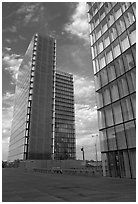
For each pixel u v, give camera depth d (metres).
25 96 86.19
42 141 76.06
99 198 9.62
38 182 18.94
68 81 131.00
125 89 24.45
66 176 28.03
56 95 120.44
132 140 21.67
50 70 92.00
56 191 12.46
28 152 70.94
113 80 26.91
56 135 109.00
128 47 24.72
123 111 24.02
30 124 75.25
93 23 35.75
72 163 56.97
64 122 116.31
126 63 24.70
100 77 30.81
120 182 17.34
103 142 27.28
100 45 32.41
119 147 23.80
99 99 30.30
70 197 10.12
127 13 25.69
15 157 86.00
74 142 115.12
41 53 92.38
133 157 21.31
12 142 104.19
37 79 85.06
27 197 10.32
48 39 99.19
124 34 25.80
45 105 83.12
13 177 27.14
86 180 20.16
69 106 123.44
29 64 90.25
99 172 32.56
